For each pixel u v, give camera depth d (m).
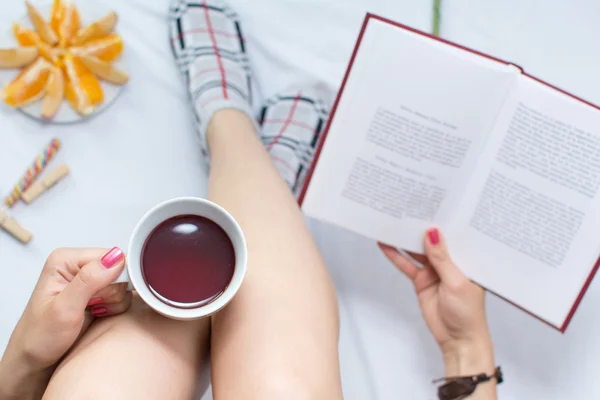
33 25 0.85
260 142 0.82
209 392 0.82
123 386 0.47
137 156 0.89
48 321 0.48
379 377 0.88
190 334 0.54
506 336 0.90
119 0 0.91
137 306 0.54
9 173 0.85
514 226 0.74
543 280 0.75
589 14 0.93
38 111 0.85
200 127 0.86
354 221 0.77
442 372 0.89
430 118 0.70
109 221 0.87
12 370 0.53
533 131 0.70
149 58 0.91
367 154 0.73
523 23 0.93
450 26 0.94
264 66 0.96
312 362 0.52
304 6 0.94
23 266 0.84
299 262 0.61
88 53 0.85
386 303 0.90
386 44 0.68
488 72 0.68
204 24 0.92
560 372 0.89
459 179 0.74
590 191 0.70
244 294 0.55
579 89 0.92
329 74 0.94
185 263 0.49
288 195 0.71
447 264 0.76
